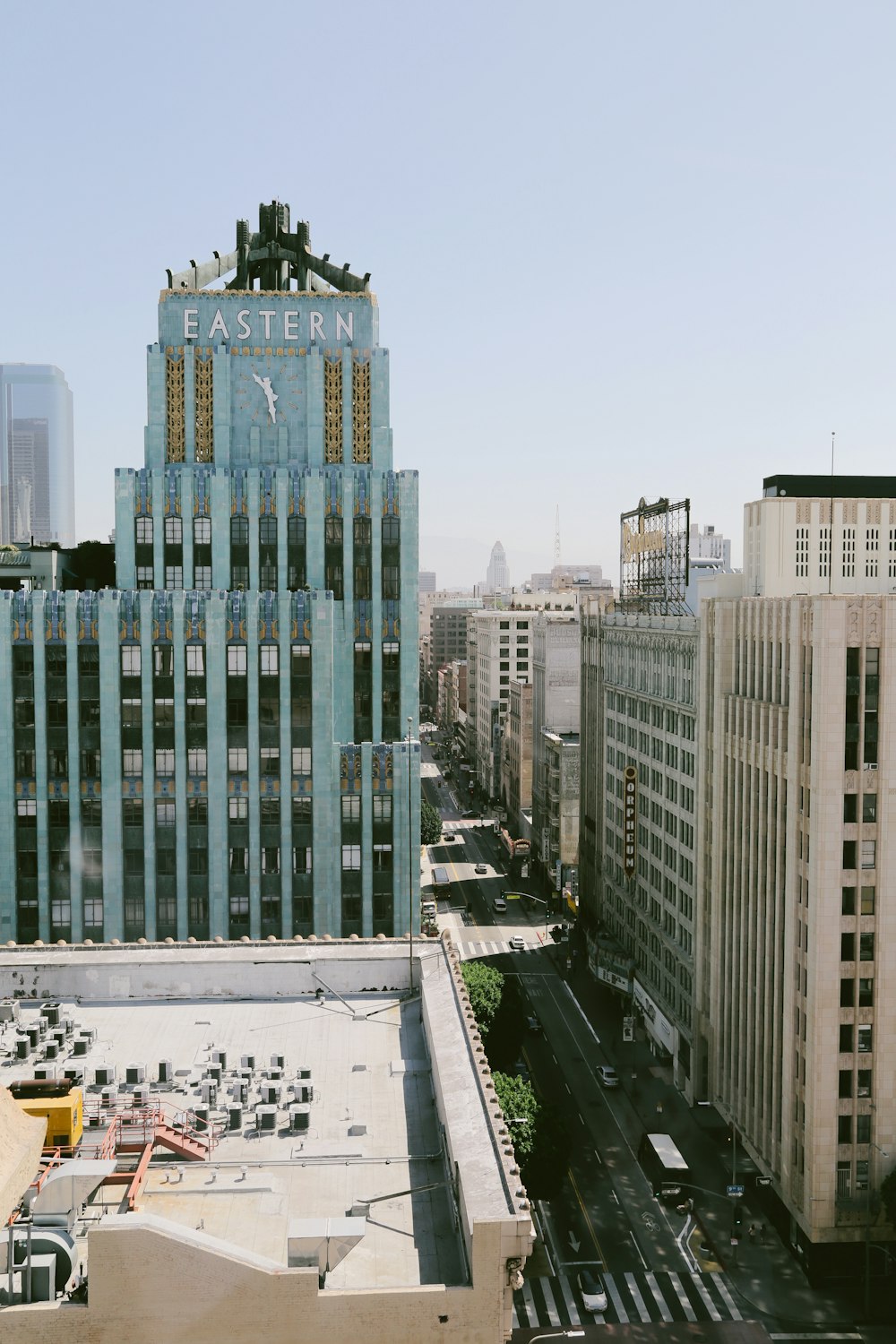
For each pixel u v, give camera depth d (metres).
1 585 113.81
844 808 80.38
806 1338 75.12
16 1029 50.09
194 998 54.06
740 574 118.06
